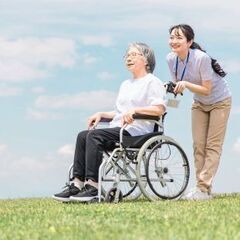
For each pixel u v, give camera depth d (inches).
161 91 233.5
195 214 166.2
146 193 235.0
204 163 257.9
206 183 252.5
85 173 228.4
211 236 124.0
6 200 283.9
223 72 249.0
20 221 161.2
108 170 239.8
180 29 242.7
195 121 259.0
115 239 119.8
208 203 210.7
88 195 223.8
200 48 248.1
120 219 157.1
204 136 257.4
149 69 241.1
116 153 230.2
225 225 141.7
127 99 237.0
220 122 253.0
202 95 245.4
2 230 144.6
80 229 138.6
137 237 122.0
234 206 194.1
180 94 239.3
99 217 165.5
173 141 237.5
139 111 227.8
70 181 234.7
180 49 243.3
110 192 227.3
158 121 235.0
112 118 245.8
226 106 253.4
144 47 240.1
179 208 189.0
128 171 237.9
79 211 183.9
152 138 231.5
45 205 223.9
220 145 255.3
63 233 133.6
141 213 173.2
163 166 237.3
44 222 156.7
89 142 225.6
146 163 228.8
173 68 250.7
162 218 157.6
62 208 197.6
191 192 250.5
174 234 126.8
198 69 243.3
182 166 241.6
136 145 231.8
